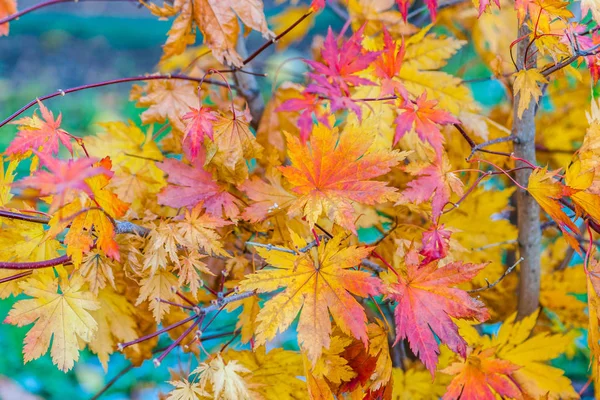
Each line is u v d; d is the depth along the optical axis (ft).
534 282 4.80
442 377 4.79
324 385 4.26
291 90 4.75
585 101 5.07
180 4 4.51
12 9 4.41
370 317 4.84
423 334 4.18
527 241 4.74
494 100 6.50
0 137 12.45
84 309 4.26
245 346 5.05
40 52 16.90
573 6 4.97
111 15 18.57
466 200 4.83
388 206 4.73
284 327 4.13
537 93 4.32
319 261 4.21
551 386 4.60
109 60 16.48
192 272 4.25
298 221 4.47
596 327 4.32
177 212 4.62
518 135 4.59
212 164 4.38
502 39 5.01
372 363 4.34
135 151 4.69
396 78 4.64
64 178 3.89
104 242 4.15
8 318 4.21
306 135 4.02
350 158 4.21
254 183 4.40
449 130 4.74
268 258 4.21
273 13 12.86
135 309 4.52
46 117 4.28
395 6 5.10
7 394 7.70
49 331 4.23
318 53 5.08
